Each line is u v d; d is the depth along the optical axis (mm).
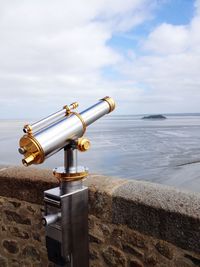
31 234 2398
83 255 1680
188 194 1801
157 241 1753
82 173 1616
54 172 1641
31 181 2299
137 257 1855
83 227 1665
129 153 37094
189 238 1596
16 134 84625
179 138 59562
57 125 1514
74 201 1604
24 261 2480
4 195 2492
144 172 24547
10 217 2498
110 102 1784
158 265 1764
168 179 21312
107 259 2010
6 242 2564
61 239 1563
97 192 1972
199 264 1590
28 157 1424
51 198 1590
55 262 1635
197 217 1552
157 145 46344
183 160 30688
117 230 1929
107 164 29078
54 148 1481
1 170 2553
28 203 2365
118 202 1879
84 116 1632
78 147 1577
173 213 1640
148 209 1742
